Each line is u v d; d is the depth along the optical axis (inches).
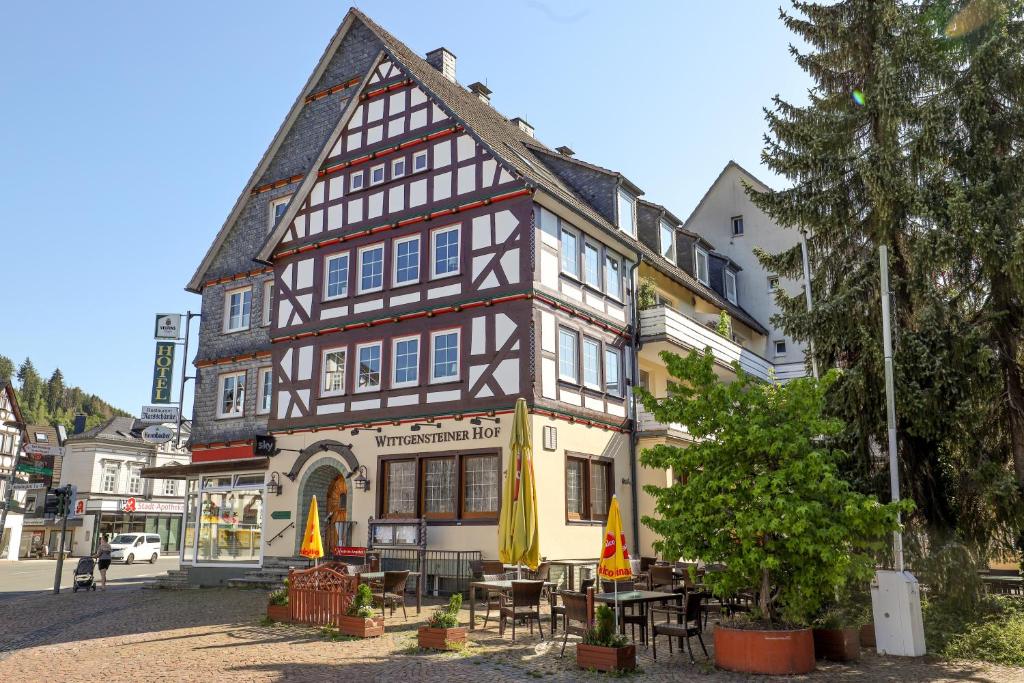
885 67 554.6
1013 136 545.0
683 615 456.4
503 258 705.6
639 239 962.7
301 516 777.6
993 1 537.0
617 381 792.3
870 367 533.3
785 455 378.3
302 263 847.1
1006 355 534.0
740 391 411.8
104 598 748.0
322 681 349.7
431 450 703.7
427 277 748.6
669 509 406.0
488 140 754.2
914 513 525.0
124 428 2059.5
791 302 637.9
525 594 454.0
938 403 501.7
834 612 445.7
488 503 668.1
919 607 411.5
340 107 962.7
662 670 375.9
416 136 791.7
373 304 778.8
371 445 741.9
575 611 401.4
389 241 784.3
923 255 517.3
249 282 960.3
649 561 671.8
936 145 540.4
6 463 2091.5
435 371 724.0
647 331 829.8
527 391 664.4
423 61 986.7
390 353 755.4
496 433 671.1
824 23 613.3
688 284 979.3
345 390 773.3
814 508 359.3
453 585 660.7
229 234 1009.5
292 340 831.7
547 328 694.5
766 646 365.7
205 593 754.2
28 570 1379.2
